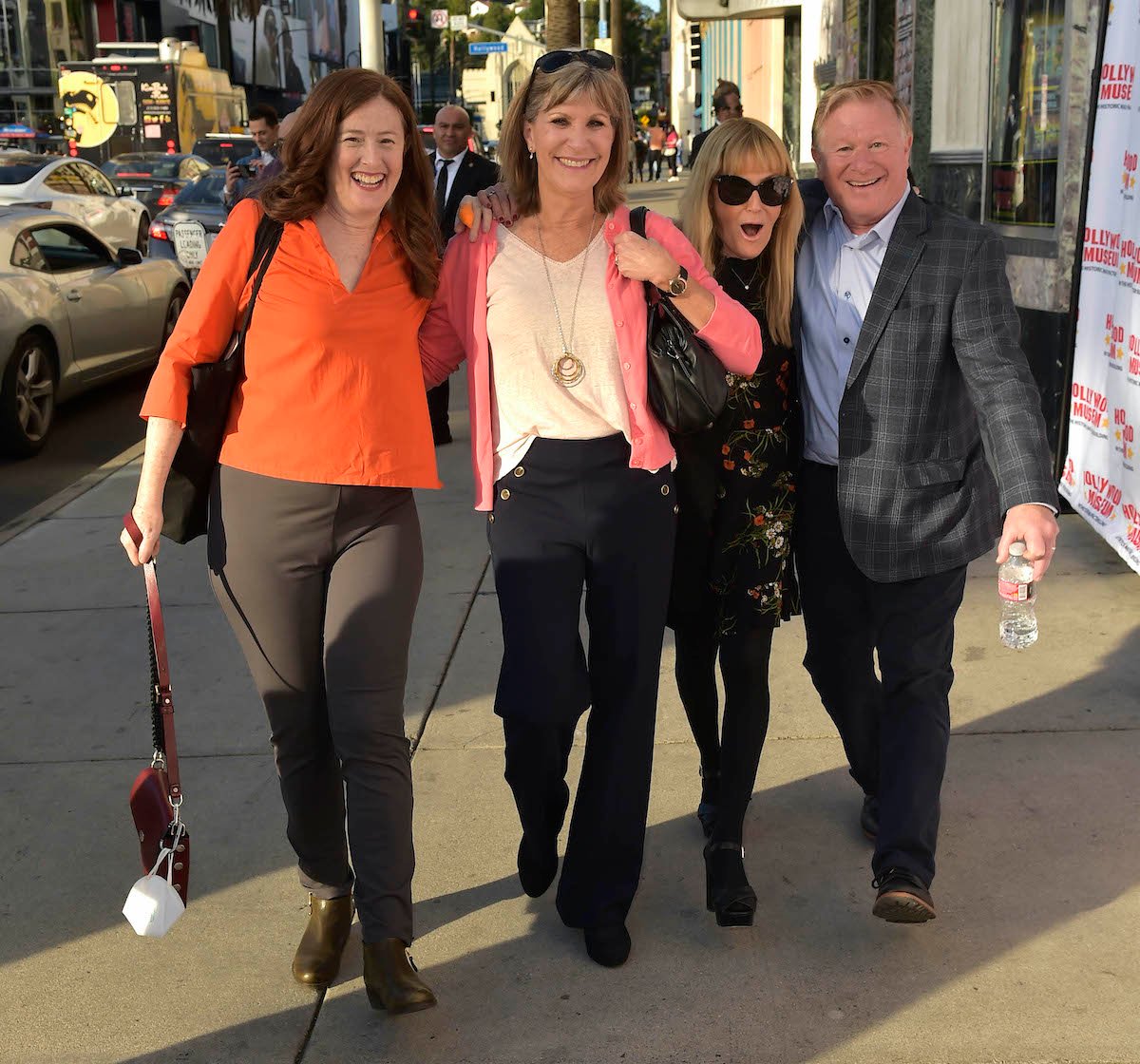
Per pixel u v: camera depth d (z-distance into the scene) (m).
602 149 2.88
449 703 4.55
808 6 16.61
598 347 2.92
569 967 3.06
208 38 53.19
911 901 2.93
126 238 16.53
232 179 11.34
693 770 4.00
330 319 2.79
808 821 3.67
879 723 3.46
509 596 2.99
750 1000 2.92
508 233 2.97
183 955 3.17
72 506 7.36
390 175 2.78
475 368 2.96
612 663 3.04
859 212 3.10
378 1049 2.80
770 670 4.71
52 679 4.91
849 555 3.24
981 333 3.01
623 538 2.96
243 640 2.93
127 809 3.91
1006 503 2.88
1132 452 5.18
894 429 3.08
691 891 3.36
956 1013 2.85
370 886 2.86
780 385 3.17
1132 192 5.15
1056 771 3.88
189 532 2.94
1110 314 5.48
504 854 3.56
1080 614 5.09
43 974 3.11
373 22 13.02
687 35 41.31
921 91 9.39
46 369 9.20
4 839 3.76
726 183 3.04
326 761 3.03
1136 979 2.93
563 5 25.33
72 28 45.62
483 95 77.69
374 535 2.89
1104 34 5.56
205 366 2.82
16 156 16.22
